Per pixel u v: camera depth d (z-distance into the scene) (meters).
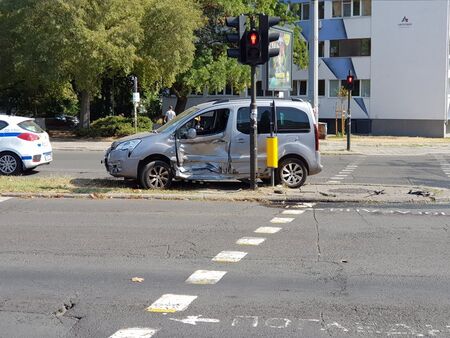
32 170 18.12
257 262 7.52
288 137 14.01
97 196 12.71
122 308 5.76
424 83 46.28
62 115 53.66
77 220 10.26
